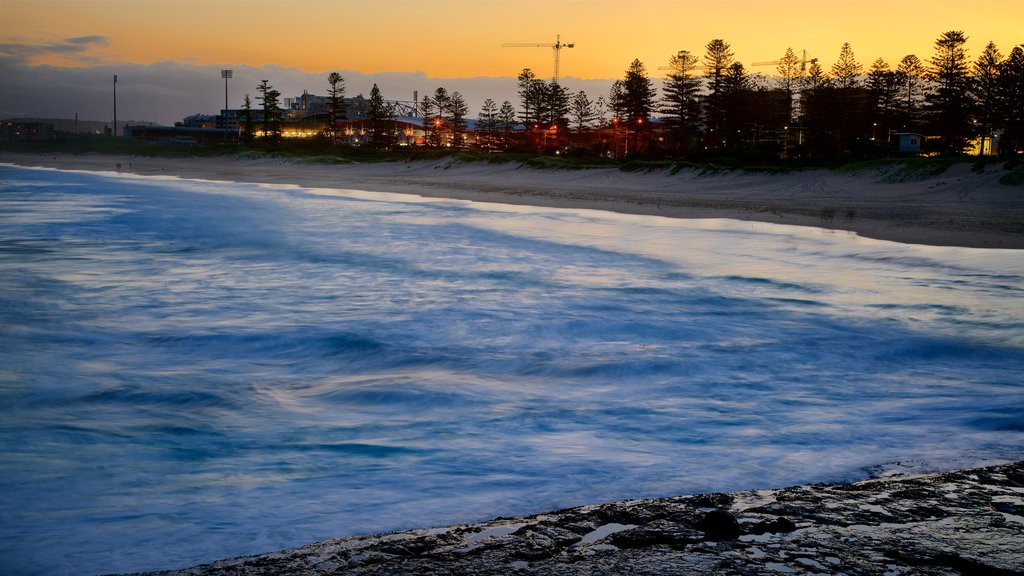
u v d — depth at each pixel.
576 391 8.96
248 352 11.51
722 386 9.05
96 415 8.29
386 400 8.71
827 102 80.38
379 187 62.78
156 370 10.45
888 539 3.89
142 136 190.38
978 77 72.44
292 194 54.47
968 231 28.22
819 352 10.78
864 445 6.53
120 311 14.66
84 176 85.00
